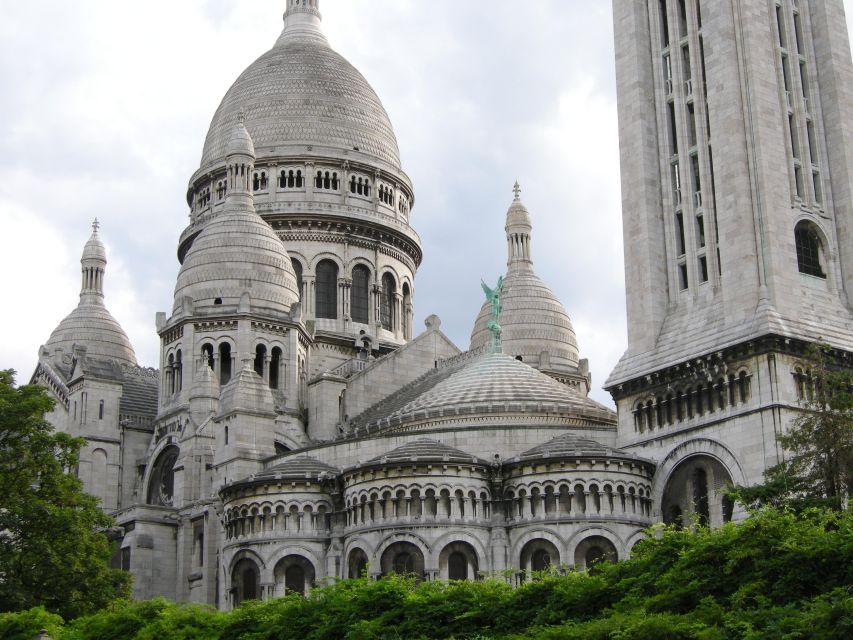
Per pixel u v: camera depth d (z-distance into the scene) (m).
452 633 59.31
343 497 93.12
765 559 52.47
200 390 114.19
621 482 89.06
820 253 94.38
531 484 89.25
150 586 108.00
